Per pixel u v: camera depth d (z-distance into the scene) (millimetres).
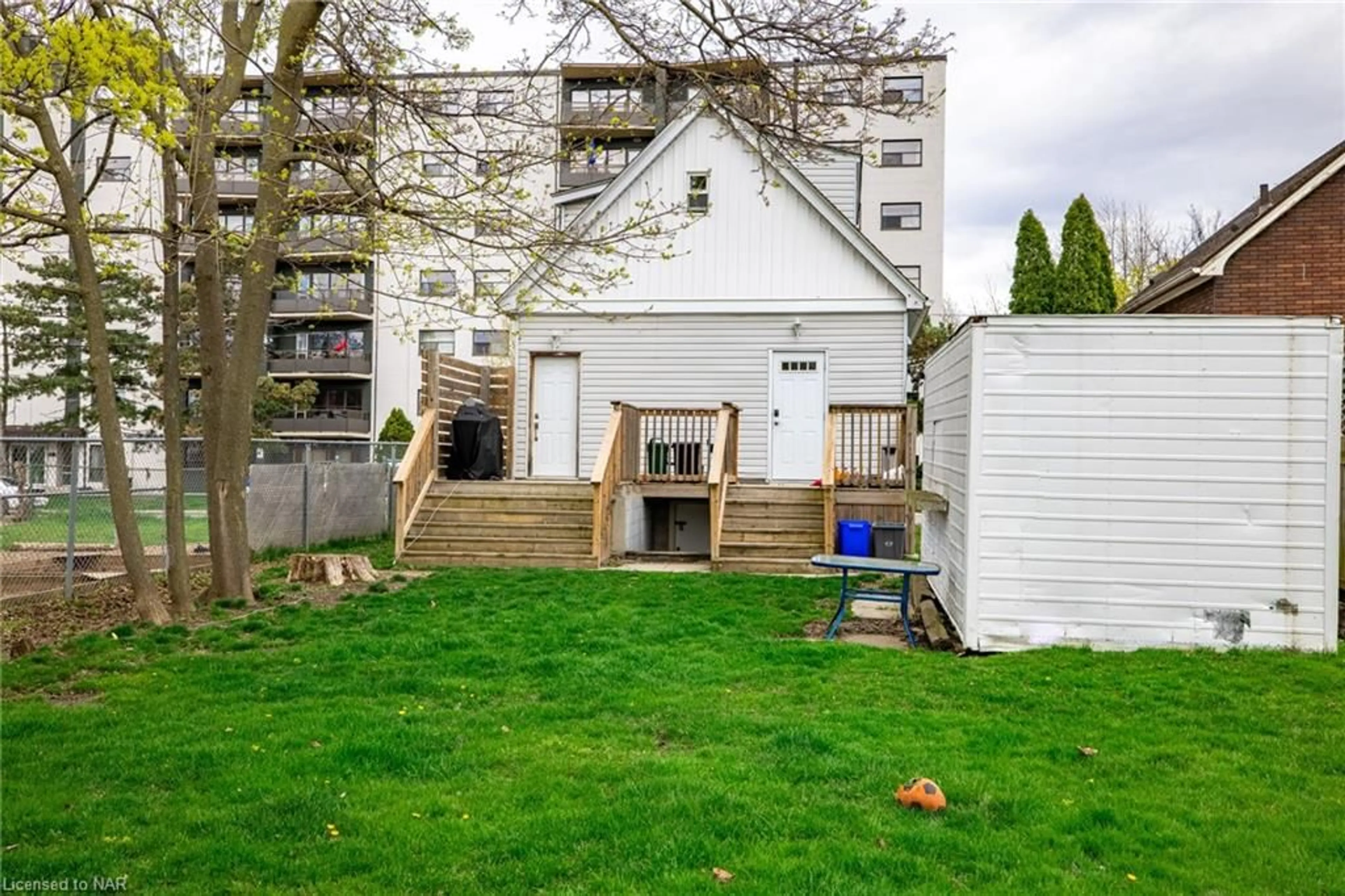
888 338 15445
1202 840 3529
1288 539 6660
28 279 26797
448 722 4914
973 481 7020
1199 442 6758
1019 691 5633
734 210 15766
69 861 3270
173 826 3580
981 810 3777
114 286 25297
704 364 15836
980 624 6965
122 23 5941
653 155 15891
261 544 12109
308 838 3492
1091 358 6875
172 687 5695
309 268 20141
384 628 7461
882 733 4727
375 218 7875
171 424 8188
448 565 11609
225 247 8562
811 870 3203
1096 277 28172
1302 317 6629
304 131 10680
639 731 4812
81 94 5969
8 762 4273
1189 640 6762
